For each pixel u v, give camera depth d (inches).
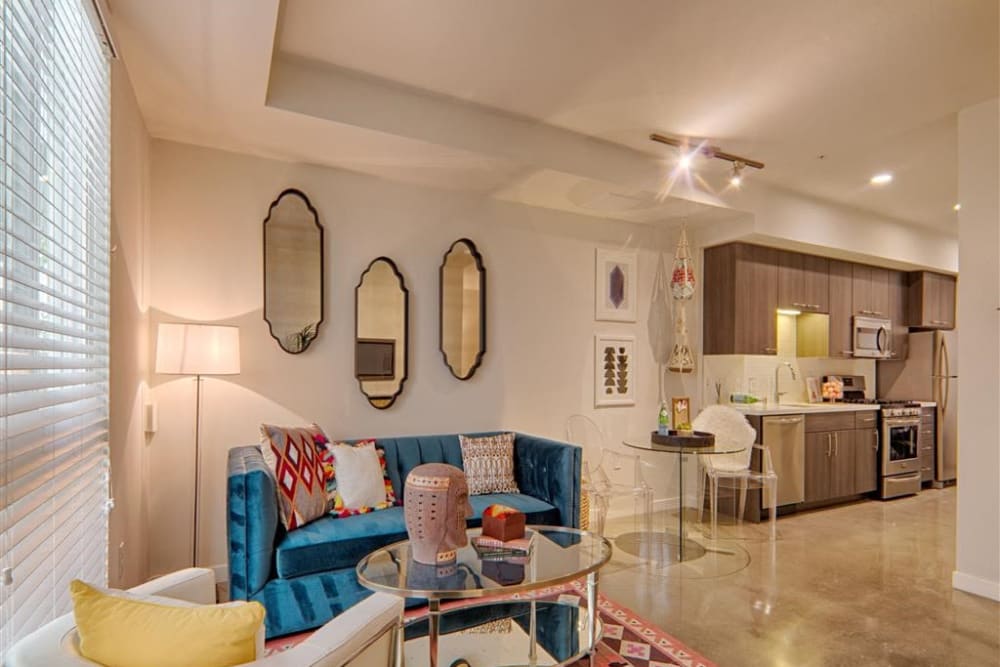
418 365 149.3
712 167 159.8
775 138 139.7
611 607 112.1
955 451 237.8
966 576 121.4
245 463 102.0
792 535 162.6
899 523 176.2
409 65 108.0
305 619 95.7
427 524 83.3
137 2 74.4
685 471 200.1
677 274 186.9
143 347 110.3
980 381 120.0
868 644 98.3
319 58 106.1
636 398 188.4
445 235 153.9
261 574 95.0
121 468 89.4
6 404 43.5
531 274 168.9
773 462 179.9
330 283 137.9
